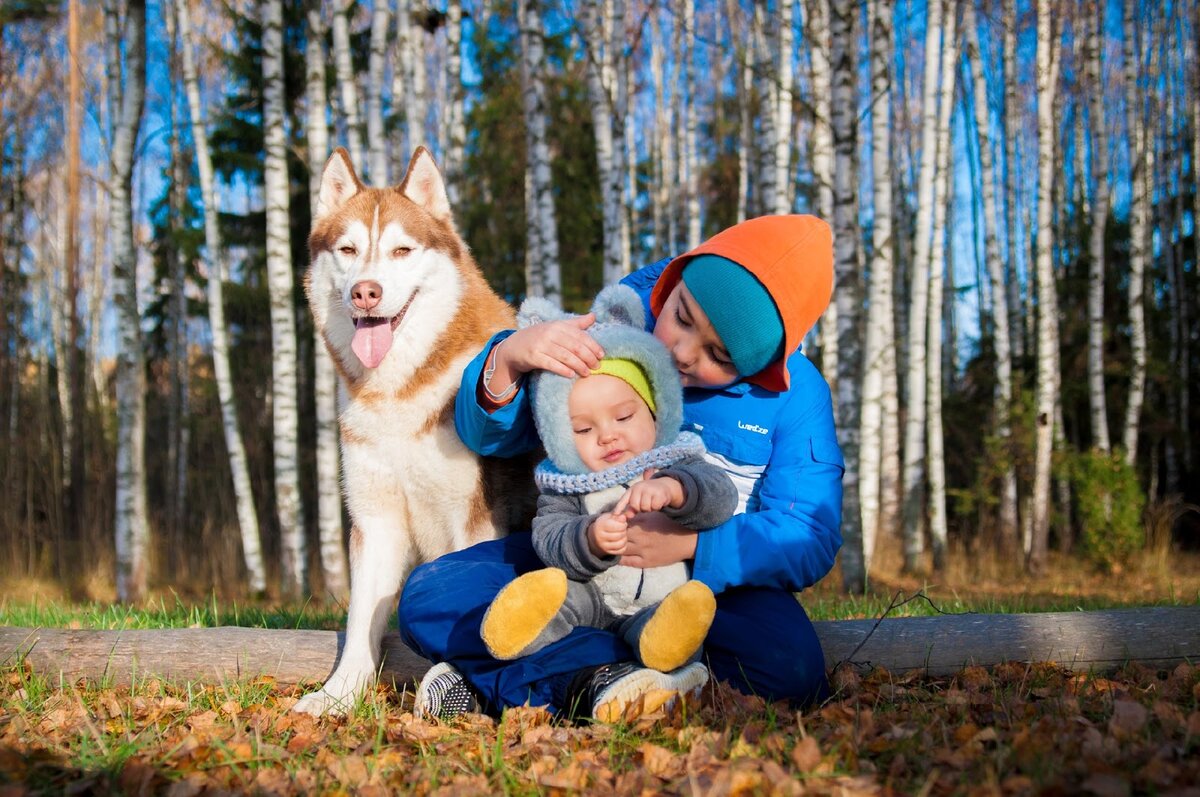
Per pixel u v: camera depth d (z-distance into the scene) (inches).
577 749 90.6
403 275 135.9
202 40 683.4
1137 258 604.4
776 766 77.7
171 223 654.5
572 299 726.5
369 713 111.7
